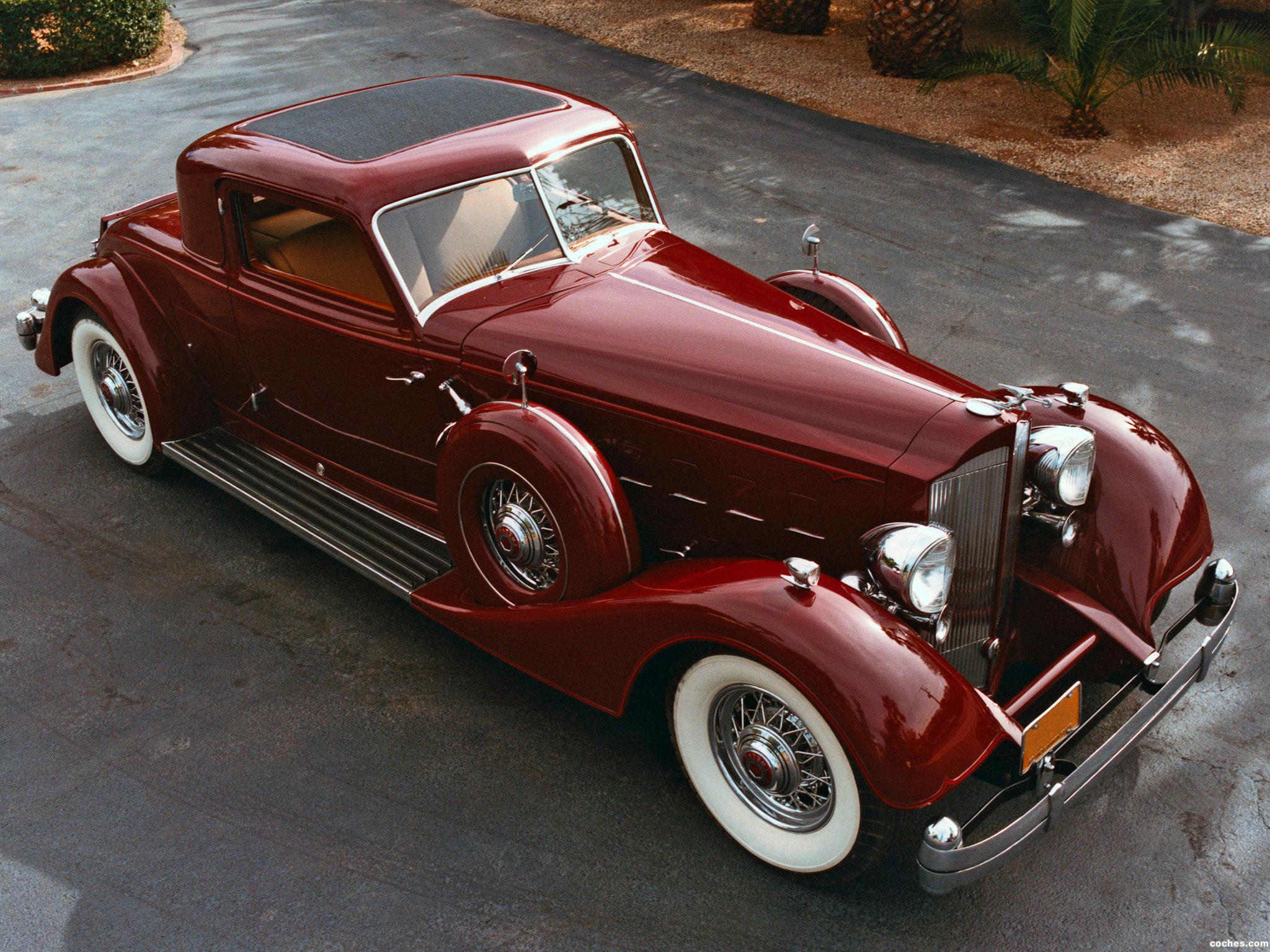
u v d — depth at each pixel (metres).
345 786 3.51
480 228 3.93
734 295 3.86
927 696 2.72
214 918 3.05
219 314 4.55
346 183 3.79
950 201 9.12
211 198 4.32
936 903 3.08
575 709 3.86
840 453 3.15
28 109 11.73
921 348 6.54
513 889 3.14
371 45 14.19
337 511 4.40
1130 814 3.37
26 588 4.48
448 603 3.76
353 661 4.09
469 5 16.52
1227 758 3.58
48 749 3.67
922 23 12.34
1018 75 10.85
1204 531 3.62
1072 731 3.08
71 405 5.94
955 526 3.16
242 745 3.69
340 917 3.05
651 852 3.26
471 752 3.66
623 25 15.15
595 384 3.55
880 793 2.68
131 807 3.44
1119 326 6.85
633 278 3.96
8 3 12.64
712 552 3.60
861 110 11.63
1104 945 2.94
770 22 14.80
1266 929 2.97
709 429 3.36
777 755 3.02
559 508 3.29
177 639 4.20
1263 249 8.14
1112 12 10.01
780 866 3.13
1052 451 3.34
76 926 3.03
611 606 3.18
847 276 7.57
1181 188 9.44
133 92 12.30
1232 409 5.83
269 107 11.45
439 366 3.81
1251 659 4.03
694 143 10.55
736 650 2.95
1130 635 3.39
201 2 17.30
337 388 4.23
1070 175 9.78
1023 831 2.81
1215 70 10.14
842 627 2.78
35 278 7.42
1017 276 7.62
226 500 5.12
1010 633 3.65
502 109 4.34
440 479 3.64
